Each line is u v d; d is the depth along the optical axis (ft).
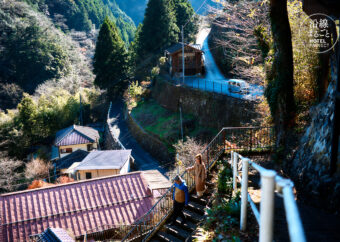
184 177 27.66
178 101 124.47
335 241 13.53
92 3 373.81
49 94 191.11
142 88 168.14
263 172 8.44
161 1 179.93
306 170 21.58
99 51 196.75
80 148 135.64
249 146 35.09
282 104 32.40
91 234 49.96
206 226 19.11
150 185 62.69
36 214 53.21
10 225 50.98
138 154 114.83
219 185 23.70
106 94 203.72
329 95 22.76
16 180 119.96
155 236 26.32
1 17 232.94
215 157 30.58
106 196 58.08
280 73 32.37
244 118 85.25
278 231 15.08
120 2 511.40
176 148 93.09
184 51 143.02
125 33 375.45
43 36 242.37
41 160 125.90
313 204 18.90
